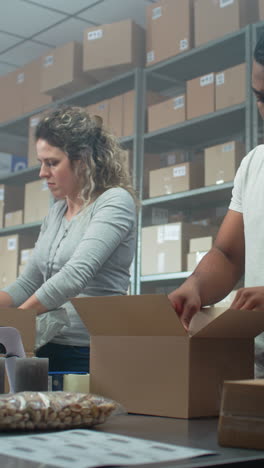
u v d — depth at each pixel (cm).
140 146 393
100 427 77
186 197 367
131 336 93
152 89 438
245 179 131
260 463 58
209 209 402
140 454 57
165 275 360
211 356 89
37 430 71
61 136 161
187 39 379
